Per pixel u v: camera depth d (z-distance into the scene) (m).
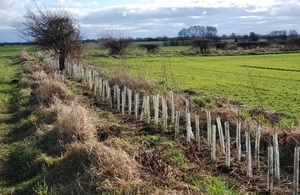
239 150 9.11
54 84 17.31
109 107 16.08
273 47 80.75
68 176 8.41
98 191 7.29
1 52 80.19
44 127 11.84
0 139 12.35
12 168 9.76
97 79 19.22
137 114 13.79
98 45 75.25
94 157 8.39
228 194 7.21
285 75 31.81
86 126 10.77
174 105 13.59
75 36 33.31
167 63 46.28
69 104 14.82
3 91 22.27
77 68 26.70
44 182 8.16
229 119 11.72
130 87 18.11
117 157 8.16
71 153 9.16
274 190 7.74
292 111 15.90
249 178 8.31
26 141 11.20
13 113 16.05
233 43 84.06
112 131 11.81
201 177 8.18
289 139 9.47
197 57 61.78
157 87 18.70
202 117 12.36
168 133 11.78
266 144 9.92
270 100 19.00
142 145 10.38
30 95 18.52
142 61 49.53
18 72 33.09
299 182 8.06
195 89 23.38
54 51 34.75
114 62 44.94
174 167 8.70
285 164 8.98
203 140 10.79
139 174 7.86
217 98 17.11
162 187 7.47
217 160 9.33
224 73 34.19
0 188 8.66
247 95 20.89
